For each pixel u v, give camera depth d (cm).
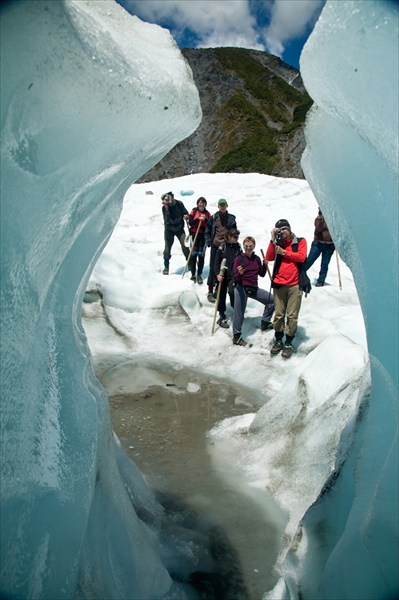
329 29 169
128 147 207
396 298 213
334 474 294
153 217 1223
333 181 238
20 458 174
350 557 228
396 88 159
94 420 240
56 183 174
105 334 672
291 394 440
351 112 184
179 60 229
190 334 696
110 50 166
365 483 235
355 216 232
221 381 592
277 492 378
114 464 289
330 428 373
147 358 637
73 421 221
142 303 755
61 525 191
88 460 222
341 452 300
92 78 156
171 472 409
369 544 213
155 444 450
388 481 207
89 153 183
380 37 154
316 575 260
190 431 475
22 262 167
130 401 529
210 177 1514
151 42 228
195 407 526
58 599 183
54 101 154
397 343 216
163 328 711
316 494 348
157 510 352
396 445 206
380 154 189
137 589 249
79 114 164
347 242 254
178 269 954
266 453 417
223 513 360
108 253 811
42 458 191
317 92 195
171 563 306
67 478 202
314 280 872
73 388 231
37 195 166
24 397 179
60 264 210
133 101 175
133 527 278
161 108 192
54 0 139
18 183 156
